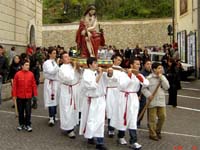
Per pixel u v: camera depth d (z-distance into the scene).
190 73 26.06
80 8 58.38
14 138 9.96
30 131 10.73
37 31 34.97
